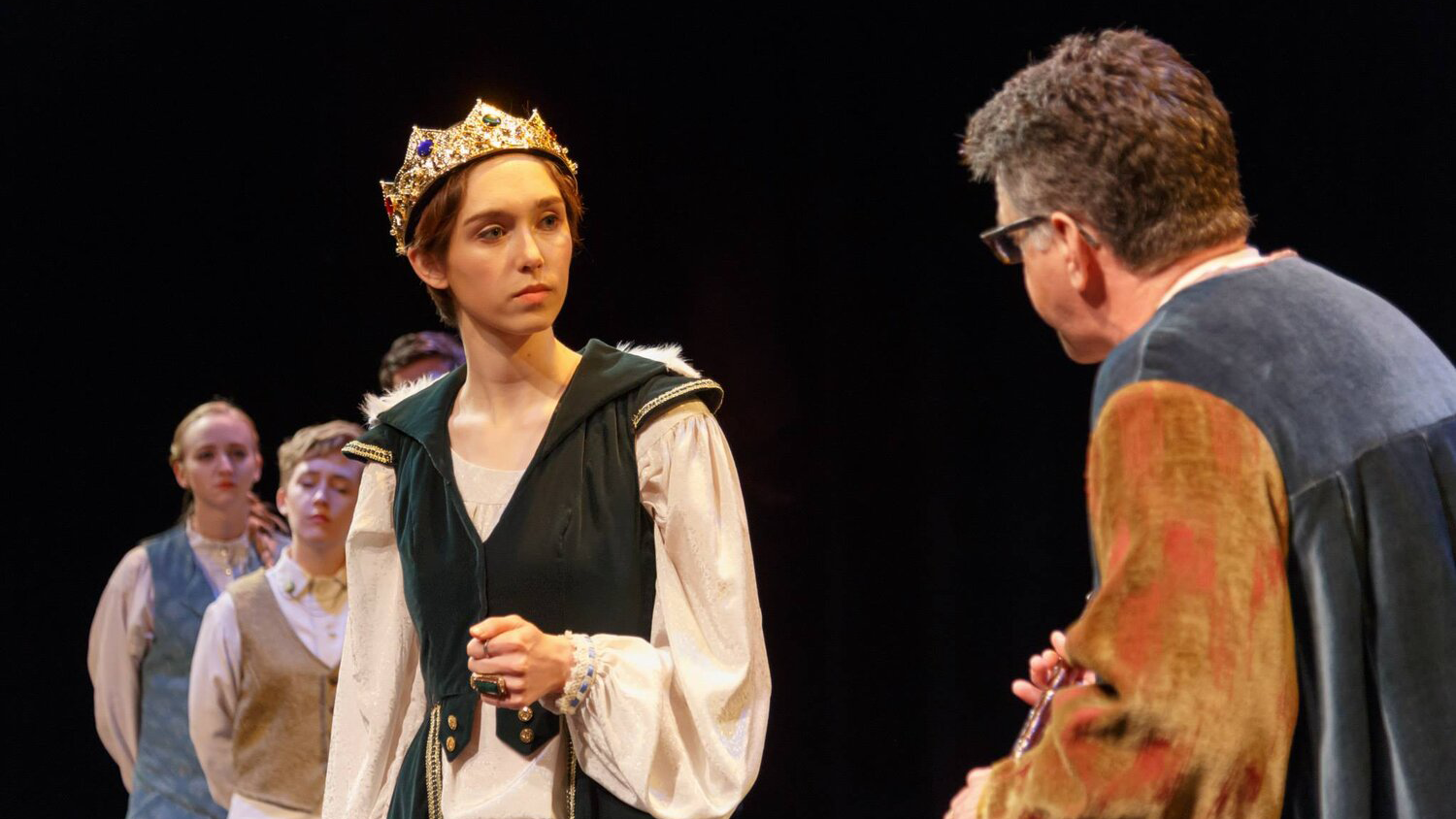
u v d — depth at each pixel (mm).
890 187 9789
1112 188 2869
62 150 10844
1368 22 8242
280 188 10828
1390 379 2750
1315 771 2721
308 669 6656
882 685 10211
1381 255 8305
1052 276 3006
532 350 3953
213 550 8172
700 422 3824
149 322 11234
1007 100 3025
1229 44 8438
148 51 10625
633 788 3537
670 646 3707
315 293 11055
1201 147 2873
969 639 10070
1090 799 2580
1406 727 2633
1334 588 2662
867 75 9633
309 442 6895
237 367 11219
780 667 10297
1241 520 2611
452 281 3863
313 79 10516
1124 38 2980
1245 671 2539
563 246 3875
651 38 9836
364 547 4062
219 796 6785
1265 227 8477
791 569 10227
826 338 10023
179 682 7867
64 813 12203
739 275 10000
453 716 3748
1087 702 2652
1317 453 2674
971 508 10070
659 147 9945
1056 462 9891
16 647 12070
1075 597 9914
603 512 3740
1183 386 2711
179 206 10961
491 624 3438
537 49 9992
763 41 9727
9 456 11578
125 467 11672
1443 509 2688
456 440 3982
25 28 10617
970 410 10000
